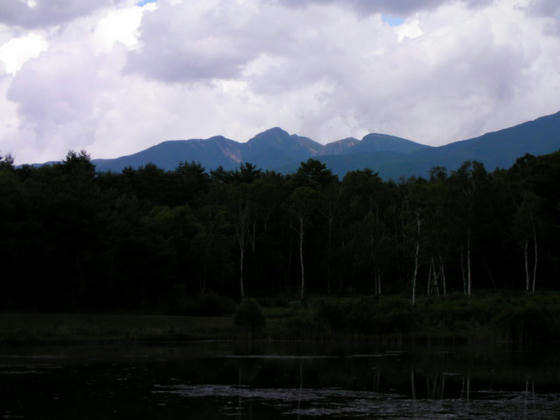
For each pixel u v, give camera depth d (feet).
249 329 209.67
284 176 544.21
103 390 102.73
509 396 103.40
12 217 273.54
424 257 333.83
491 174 400.26
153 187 508.53
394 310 220.23
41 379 112.37
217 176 610.24
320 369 135.13
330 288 457.27
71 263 288.10
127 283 307.17
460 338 215.51
